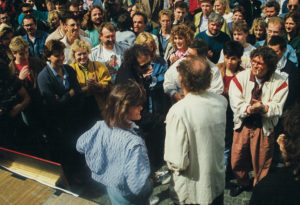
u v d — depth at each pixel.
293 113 1.38
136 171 1.67
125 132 1.74
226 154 3.32
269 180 1.41
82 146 1.84
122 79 2.75
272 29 3.90
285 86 2.58
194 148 1.97
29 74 3.33
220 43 4.22
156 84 3.54
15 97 2.97
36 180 1.74
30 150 3.58
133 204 1.87
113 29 3.81
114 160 1.75
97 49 3.96
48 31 5.54
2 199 1.60
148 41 3.59
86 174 3.37
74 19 4.15
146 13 6.14
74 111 3.23
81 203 1.55
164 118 3.14
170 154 1.96
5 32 3.94
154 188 3.14
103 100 3.50
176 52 3.69
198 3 6.09
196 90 1.93
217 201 2.21
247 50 3.81
